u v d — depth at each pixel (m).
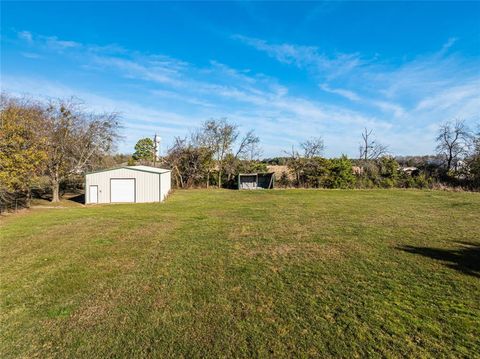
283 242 8.19
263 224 10.86
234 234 9.22
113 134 22.75
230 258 6.77
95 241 8.53
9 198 15.76
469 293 4.82
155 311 4.32
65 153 20.12
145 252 7.35
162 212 14.34
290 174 30.17
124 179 20.28
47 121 18.73
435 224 10.59
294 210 14.43
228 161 31.58
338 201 18.02
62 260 6.79
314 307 4.39
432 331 3.72
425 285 5.15
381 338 3.58
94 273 5.92
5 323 4.05
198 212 14.11
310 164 29.42
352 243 8.02
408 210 14.06
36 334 3.77
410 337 3.60
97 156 22.38
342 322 3.96
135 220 12.05
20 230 10.29
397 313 4.18
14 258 6.97
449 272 5.76
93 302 4.64
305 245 7.86
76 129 20.81
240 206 16.14
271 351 3.38
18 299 4.78
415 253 7.04
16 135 14.54
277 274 5.74
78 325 3.97
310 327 3.85
